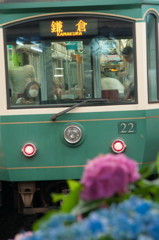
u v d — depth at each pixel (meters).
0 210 18.38
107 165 4.80
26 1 14.91
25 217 17.11
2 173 15.23
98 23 15.11
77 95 15.24
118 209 4.16
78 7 14.98
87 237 3.71
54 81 15.24
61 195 5.32
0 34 15.05
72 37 15.16
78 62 15.23
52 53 15.21
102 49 15.20
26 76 15.19
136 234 3.77
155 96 15.63
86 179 4.84
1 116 15.04
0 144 15.12
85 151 14.90
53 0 14.92
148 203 4.16
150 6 15.29
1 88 15.11
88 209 4.75
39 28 15.10
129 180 4.93
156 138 15.49
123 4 14.97
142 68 15.12
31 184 15.34
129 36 15.12
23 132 14.96
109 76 15.25
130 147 14.97
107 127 14.95
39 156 14.91
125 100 15.15
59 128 14.89
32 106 15.04
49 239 3.74
